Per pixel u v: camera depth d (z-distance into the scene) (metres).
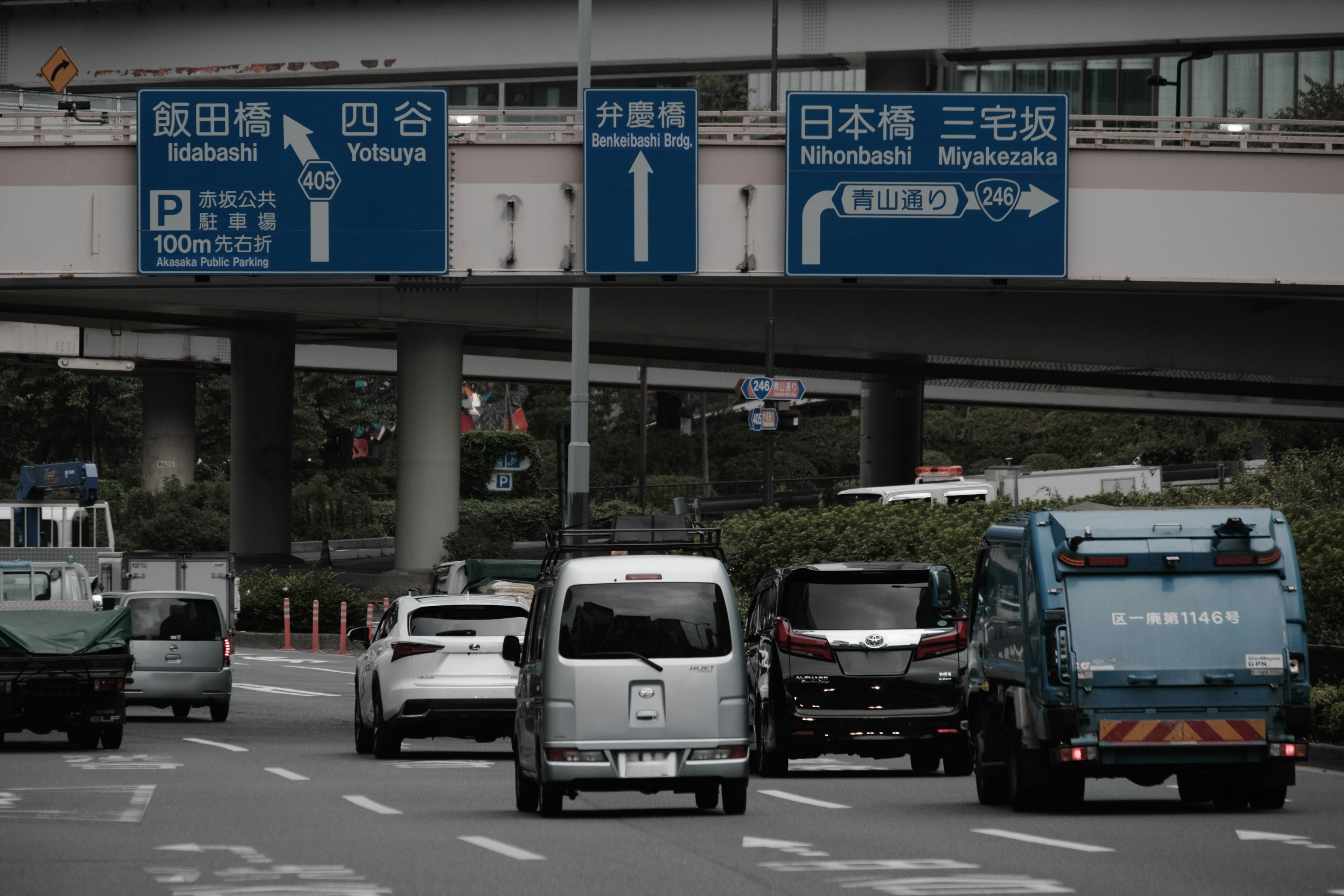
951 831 32.03
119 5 134.00
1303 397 147.62
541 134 73.75
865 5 124.25
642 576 34.97
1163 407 195.62
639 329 118.06
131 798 38.53
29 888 24.83
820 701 45.19
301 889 24.67
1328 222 76.38
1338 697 47.84
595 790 34.34
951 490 114.56
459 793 40.41
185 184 65.75
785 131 66.69
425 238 65.69
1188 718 34.44
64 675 52.78
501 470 198.00
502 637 50.78
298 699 78.00
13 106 83.81
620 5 127.00
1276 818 34.19
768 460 111.69
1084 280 75.75
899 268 65.69
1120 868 26.64
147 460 194.88
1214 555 34.72
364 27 130.38
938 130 65.69
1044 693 34.50
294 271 65.69
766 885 24.95
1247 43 121.00
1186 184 76.06
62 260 69.94
